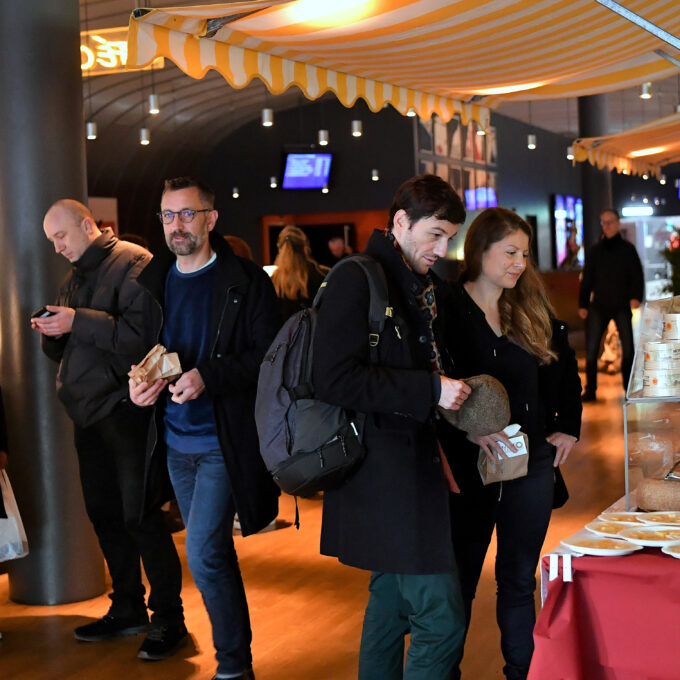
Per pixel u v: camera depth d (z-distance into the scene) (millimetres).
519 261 2947
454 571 2559
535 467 3037
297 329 2646
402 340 2518
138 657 3785
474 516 2928
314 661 3678
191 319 3404
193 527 3346
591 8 3984
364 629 2809
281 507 6133
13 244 4434
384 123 17828
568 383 3207
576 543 2318
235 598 3371
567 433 3201
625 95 20031
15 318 4449
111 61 5770
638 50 4887
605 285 9828
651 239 23438
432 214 2557
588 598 2254
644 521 2490
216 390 3244
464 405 2570
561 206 24906
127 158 17016
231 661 3363
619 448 7660
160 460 3461
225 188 19141
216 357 3320
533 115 22266
